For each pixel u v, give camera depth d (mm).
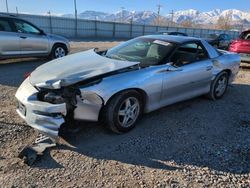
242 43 10062
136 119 4258
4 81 6840
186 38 5211
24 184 2934
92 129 4184
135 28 44875
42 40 9844
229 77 6102
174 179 3105
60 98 3475
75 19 37312
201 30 53688
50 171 3168
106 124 3934
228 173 3260
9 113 4707
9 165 3246
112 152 3611
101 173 3170
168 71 4477
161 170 3268
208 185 3025
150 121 4617
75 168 3242
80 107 3645
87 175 3123
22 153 3412
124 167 3299
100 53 5105
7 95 5715
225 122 4770
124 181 3041
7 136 3889
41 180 3008
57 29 35906
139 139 3986
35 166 3246
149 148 3750
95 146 3736
